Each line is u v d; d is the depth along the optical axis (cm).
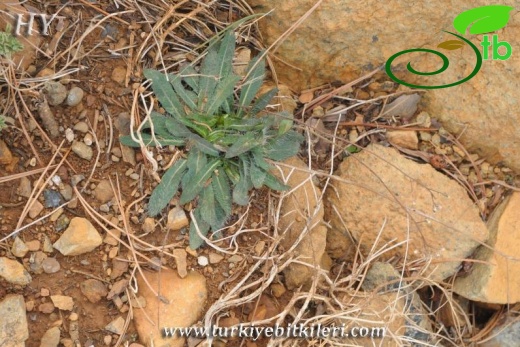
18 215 84
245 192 88
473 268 96
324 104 96
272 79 96
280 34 93
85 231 84
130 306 85
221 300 87
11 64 84
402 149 96
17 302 82
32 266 84
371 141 96
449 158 97
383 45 93
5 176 84
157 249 87
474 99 95
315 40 93
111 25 89
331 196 94
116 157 87
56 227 85
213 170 88
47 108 85
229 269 89
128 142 86
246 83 91
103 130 87
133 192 87
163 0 90
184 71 90
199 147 88
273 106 93
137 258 86
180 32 92
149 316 86
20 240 83
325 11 91
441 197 94
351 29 92
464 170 98
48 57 86
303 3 91
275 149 90
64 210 85
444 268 95
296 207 91
